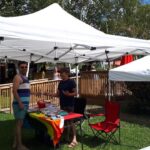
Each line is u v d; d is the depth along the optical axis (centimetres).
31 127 821
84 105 880
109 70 1121
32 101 1363
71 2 4353
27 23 668
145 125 1107
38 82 1402
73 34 717
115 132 921
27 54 1067
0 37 573
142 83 1324
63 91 832
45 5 3297
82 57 1073
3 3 3130
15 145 816
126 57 1461
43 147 833
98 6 4591
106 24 4691
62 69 846
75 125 868
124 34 4944
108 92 1466
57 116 745
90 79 1576
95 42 729
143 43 869
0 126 1075
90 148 818
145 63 1132
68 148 816
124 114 1318
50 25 789
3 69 2184
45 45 894
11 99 1339
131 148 824
